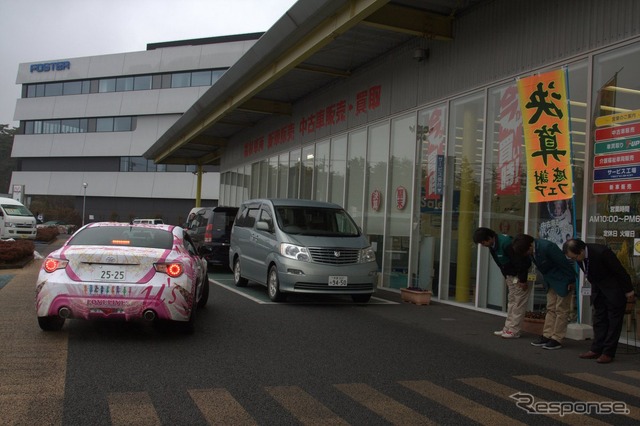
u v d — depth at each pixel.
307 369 5.71
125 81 61.22
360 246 10.41
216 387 4.96
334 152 16.33
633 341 7.37
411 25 10.97
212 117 20.28
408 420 4.30
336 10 10.60
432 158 11.80
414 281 12.18
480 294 10.16
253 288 12.44
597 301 6.61
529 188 8.43
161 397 4.62
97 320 7.83
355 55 14.00
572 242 6.46
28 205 60.38
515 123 9.55
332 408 4.52
